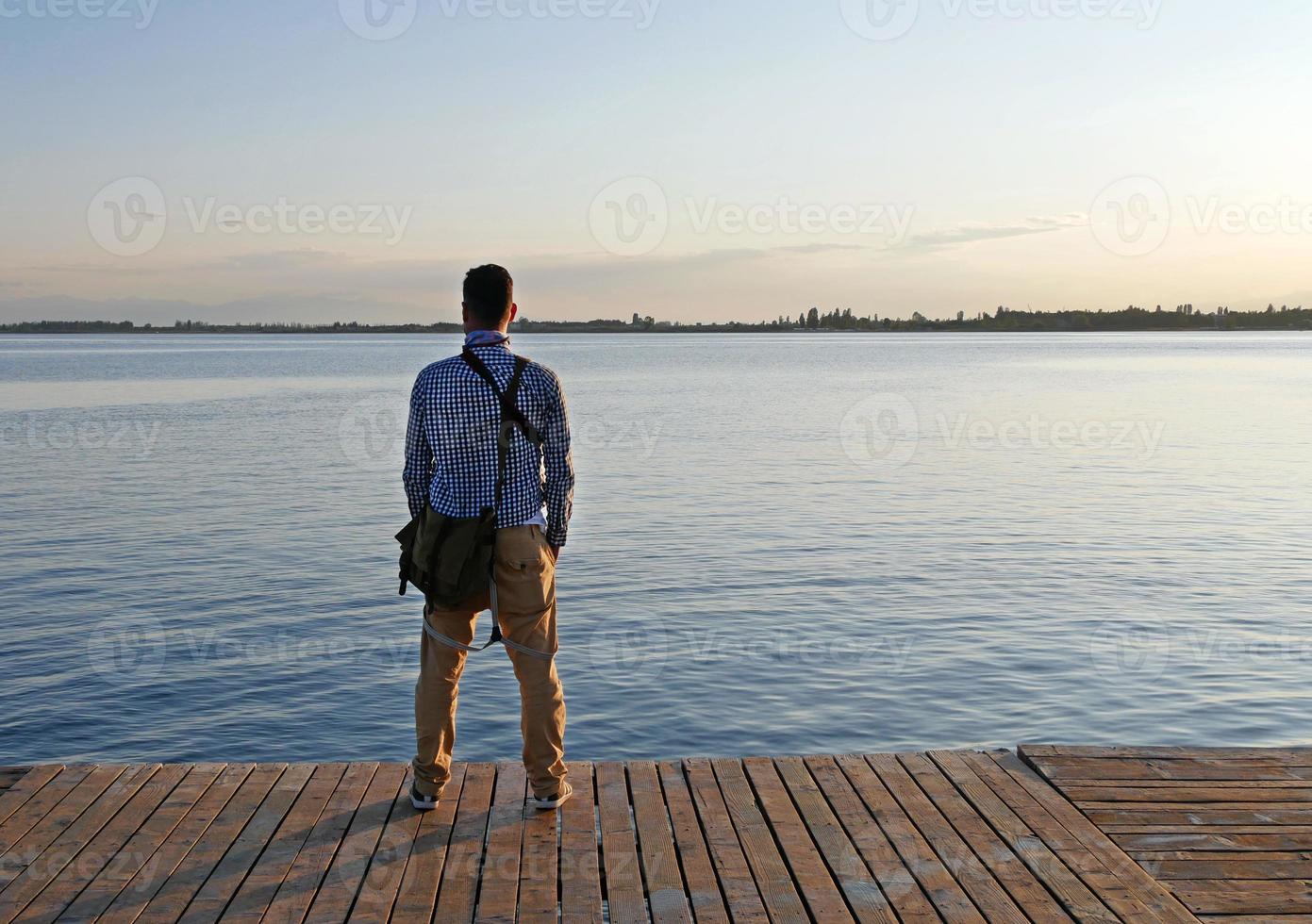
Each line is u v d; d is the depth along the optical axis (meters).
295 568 11.88
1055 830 3.51
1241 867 3.25
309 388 52.44
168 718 7.32
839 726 7.08
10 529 14.30
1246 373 68.31
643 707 7.44
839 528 14.55
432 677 3.69
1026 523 15.00
